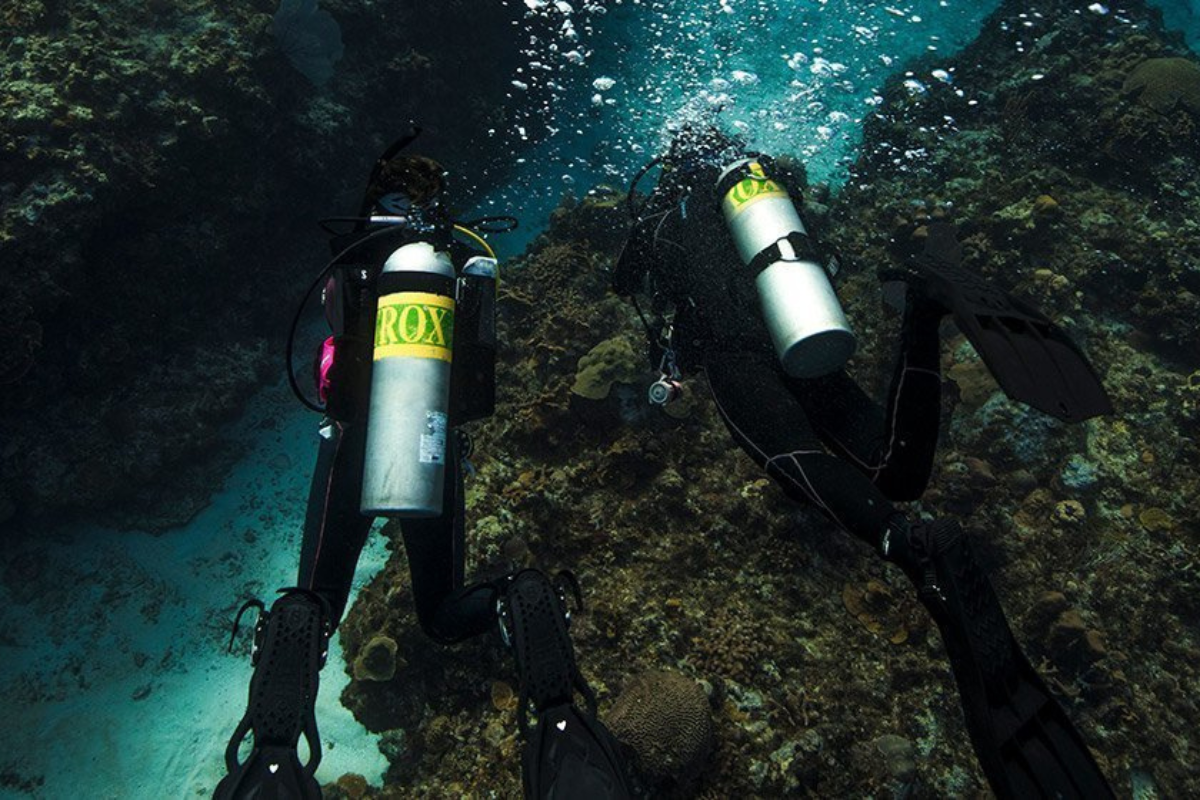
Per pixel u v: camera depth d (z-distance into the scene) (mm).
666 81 12195
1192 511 6918
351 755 6164
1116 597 6484
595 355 7051
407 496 1919
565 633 1786
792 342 2115
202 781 6250
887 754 5238
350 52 9891
